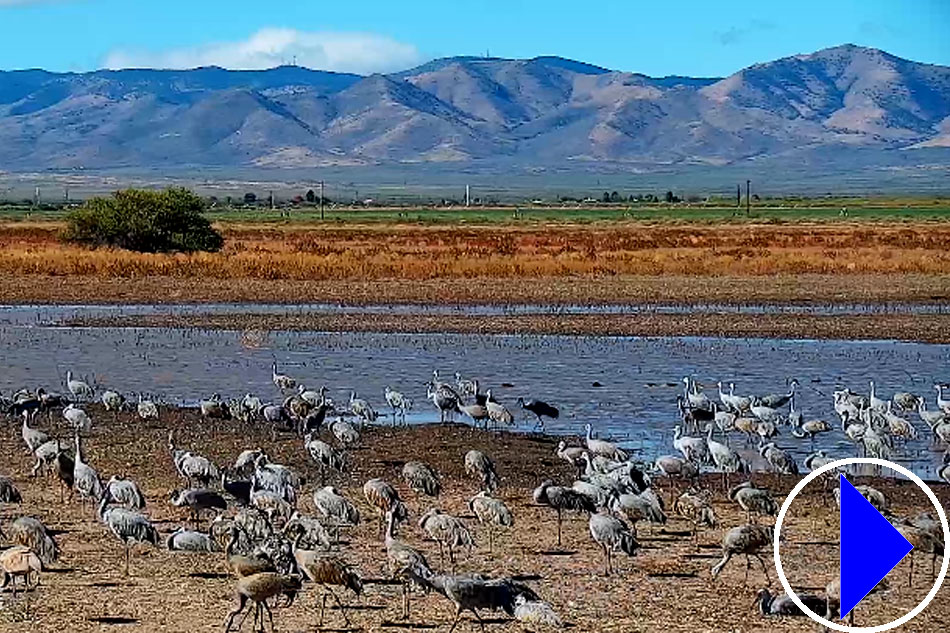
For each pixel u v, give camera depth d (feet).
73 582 74.79
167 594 72.79
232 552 75.25
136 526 76.79
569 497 83.66
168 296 245.24
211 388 149.79
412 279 272.92
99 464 107.14
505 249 352.90
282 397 143.74
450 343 187.62
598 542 79.15
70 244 336.70
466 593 65.00
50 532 85.46
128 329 203.10
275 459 110.22
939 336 195.93
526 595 66.69
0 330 201.46
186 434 120.88
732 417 119.85
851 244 377.71
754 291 252.21
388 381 154.20
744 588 74.59
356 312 223.51
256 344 186.50
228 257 300.81
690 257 314.14
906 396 135.54
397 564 68.39
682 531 87.25
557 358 173.27
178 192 340.59
